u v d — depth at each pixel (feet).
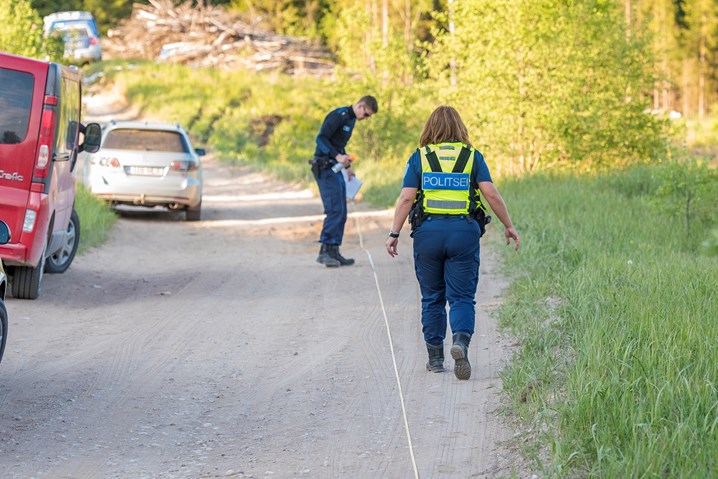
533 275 84.02
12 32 211.00
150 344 70.38
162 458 46.14
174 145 157.99
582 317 61.57
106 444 48.19
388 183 196.54
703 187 111.96
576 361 51.67
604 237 104.37
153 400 56.03
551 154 174.91
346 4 559.79
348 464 44.75
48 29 233.96
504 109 175.22
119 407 54.54
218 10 546.26
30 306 84.53
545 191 146.20
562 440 41.68
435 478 42.32
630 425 41.22
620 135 179.73
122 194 153.48
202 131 342.03
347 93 245.24
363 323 76.64
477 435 47.55
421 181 55.93
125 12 620.49
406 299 86.22
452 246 55.42
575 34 176.24
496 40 174.91
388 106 245.04
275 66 499.92
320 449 47.16
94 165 154.10
